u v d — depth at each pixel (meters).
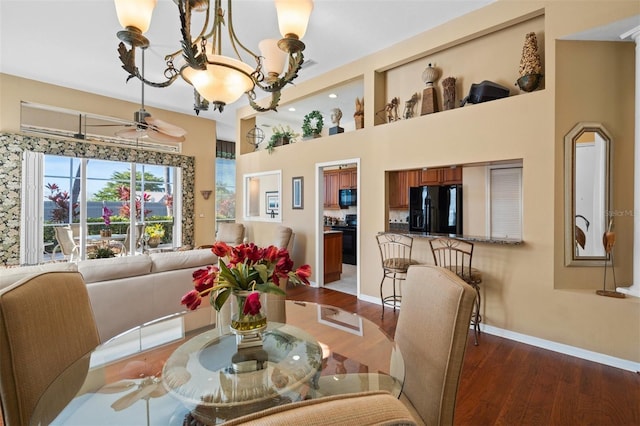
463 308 1.16
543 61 3.07
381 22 3.48
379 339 1.88
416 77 4.02
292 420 0.36
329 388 1.35
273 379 1.32
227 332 1.83
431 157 3.62
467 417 1.91
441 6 3.22
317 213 5.06
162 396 1.29
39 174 4.83
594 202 2.84
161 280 2.69
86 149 5.36
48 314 1.26
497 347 2.89
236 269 1.43
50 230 5.09
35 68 4.46
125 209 5.95
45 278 1.33
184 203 6.70
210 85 1.91
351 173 7.47
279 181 5.72
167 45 3.79
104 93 5.46
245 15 3.25
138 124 3.75
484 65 3.45
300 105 6.12
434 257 3.41
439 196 4.75
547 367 2.51
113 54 4.05
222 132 8.09
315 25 3.51
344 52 4.16
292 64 1.86
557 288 2.84
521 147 3.00
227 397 1.21
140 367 1.57
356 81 4.64
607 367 2.51
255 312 1.32
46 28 3.46
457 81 3.65
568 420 1.88
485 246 3.27
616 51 2.82
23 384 1.09
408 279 1.55
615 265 2.84
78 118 5.31
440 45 3.56
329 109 6.36
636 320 2.45
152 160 6.21
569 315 2.75
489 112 3.19
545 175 2.88
